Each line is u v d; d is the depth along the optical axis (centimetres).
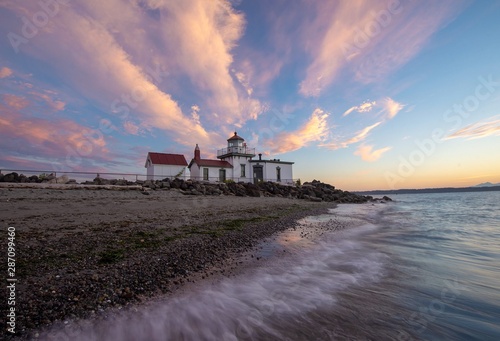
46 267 530
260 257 704
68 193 1673
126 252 657
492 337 362
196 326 371
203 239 839
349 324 385
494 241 1041
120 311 392
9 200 1314
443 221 1748
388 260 738
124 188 2102
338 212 2212
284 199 3086
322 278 579
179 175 3350
